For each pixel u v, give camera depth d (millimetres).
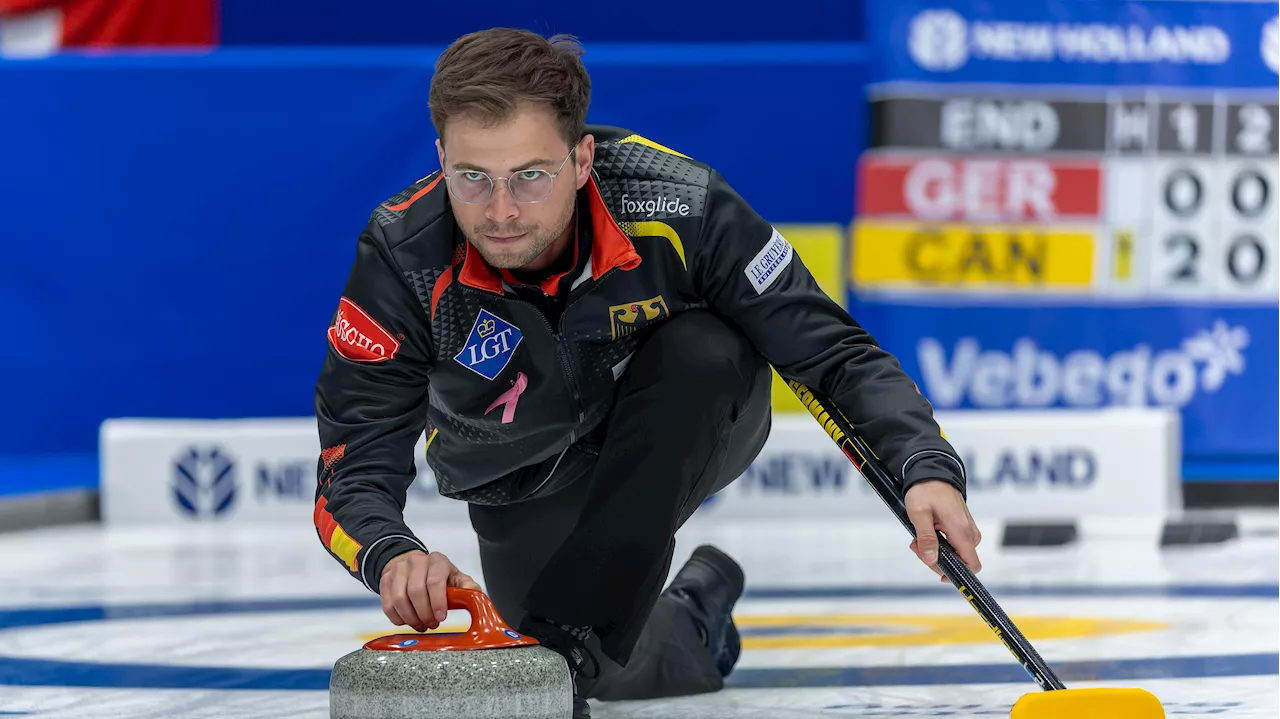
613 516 6848
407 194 7238
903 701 8453
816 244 24141
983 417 23812
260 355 25062
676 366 7004
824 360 7156
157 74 24656
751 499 23562
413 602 6137
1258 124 24578
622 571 6812
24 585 16422
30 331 25016
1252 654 10242
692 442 6930
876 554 18984
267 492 24109
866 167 24266
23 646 11508
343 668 5852
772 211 24266
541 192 6344
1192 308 24781
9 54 25797
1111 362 24797
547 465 7898
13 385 25078
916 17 24188
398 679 5688
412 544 6465
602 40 26781
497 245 6445
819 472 23578
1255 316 24859
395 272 6984
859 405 6984
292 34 27422
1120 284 24719
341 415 7121
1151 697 5754
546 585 6863
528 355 7250
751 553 19172
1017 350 24625
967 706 8258
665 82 24078
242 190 24828
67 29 27109
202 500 24062
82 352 25031
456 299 7031
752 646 11055
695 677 8727
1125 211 24641
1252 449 25047
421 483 23578
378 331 7023
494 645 5875
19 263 24906
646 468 6879
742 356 7234
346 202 24844
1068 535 20516
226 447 24078
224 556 19906
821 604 13977
